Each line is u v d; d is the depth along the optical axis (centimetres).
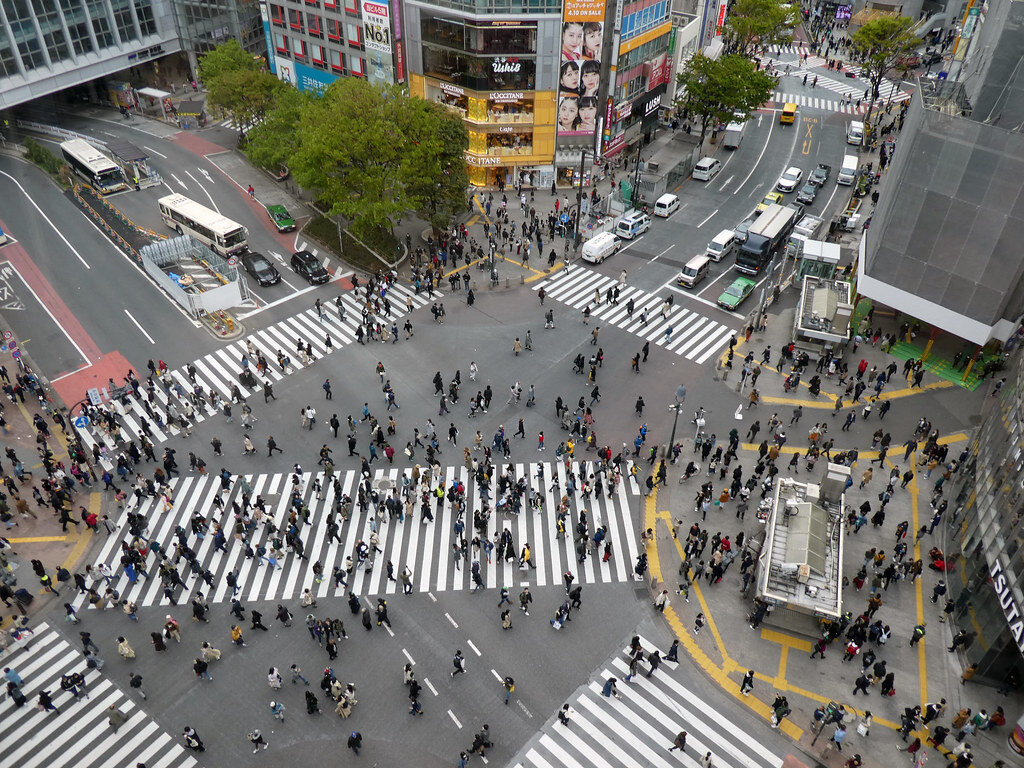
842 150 7700
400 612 3206
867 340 4881
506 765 2658
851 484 3766
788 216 5859
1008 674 2842
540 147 6725
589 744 2727
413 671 2962
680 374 4606
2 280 5409
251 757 2680
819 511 3262
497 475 3847
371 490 3619
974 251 4006
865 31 8112
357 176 5278
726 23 9700
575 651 3055
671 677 2953
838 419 4247
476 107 6438
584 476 3753
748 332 4869
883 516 3519
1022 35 4056
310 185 5653
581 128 6644
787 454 4000
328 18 7044
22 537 3538
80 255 5741
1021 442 2925
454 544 3519
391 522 3641
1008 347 4566
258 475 3881
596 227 6009
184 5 8281
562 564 3431
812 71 9912
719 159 7538
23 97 7312
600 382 4528
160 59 8944
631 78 6994
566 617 3147
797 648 3070
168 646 3069
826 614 2902
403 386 4494
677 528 3544
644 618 3191
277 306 5234
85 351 4750
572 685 2928
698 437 4072
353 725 2778
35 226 6106
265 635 3114
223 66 7281
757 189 6931
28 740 2745
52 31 7362
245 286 5269
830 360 4572
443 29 6234
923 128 3959
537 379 4550
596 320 5097
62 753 2700
